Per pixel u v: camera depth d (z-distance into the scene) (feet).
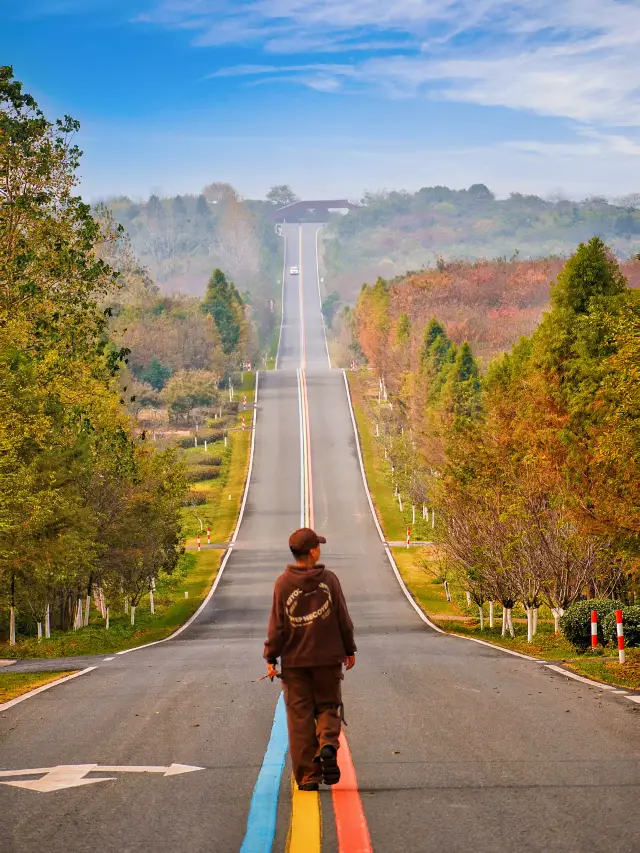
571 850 31.24
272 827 33.96
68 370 196.95
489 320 586.86
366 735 53.06
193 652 140.15
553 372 190.60
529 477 171.01
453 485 199.11
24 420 156.97
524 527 173.37
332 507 435.53
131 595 238.89
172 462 239.30
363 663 106.42
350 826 34.14
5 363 158.51
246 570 334.44
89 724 59.52
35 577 174.29
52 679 98.48
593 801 37.47
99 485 204.13
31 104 193.16
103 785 41.29
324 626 39.37
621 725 56.29
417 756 46.75
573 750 48.19
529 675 88.22
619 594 175.32
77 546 172.24
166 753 48.70
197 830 34.19
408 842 32.30
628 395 111.34
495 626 224.94
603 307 185.16
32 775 43.83
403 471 413.80
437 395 402.11
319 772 39.06
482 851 31.32
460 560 207.92
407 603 271.49
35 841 33.14
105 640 191.52
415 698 69.26
